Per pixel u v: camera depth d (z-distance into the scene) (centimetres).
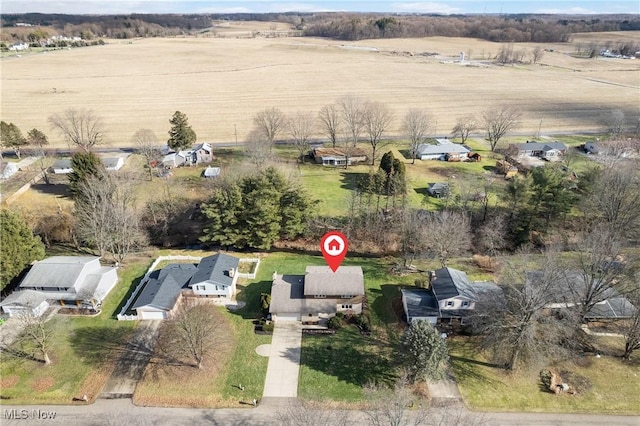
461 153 10738
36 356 5081
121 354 5128
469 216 7794
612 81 19412
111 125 13462
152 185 9369
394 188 8362
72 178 8312
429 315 5488
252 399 4531
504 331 4731
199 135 12731
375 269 6794
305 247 7600
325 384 4712
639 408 4388
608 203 6738
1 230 5991
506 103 15862
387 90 17900
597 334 5325
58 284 5766
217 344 5222
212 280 5956
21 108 15000
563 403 4453
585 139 12194
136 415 4359
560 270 5022
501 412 4366
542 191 7056
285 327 5544
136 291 6181
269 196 7150
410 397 4325
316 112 14550
